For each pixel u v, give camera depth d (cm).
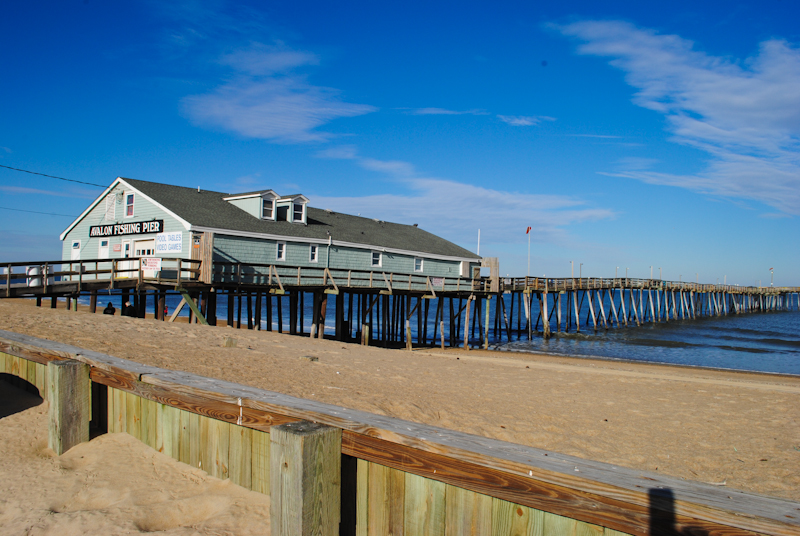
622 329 4850
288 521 310
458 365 1523
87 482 448
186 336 1319
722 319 6731
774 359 3031
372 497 335
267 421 393
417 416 841
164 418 489
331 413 358
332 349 1555
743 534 214
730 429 952
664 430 922
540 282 3828
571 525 261
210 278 2014
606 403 1109
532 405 1031
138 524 382
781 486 676
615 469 270
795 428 970
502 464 280
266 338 1579
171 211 2320
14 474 467
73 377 521
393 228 3722
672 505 230
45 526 383
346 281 2870
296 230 2702
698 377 1744
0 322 1142
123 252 2614
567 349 3228
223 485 427
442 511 305
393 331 3328
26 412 597
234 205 2738
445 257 3509
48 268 1767
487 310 3212
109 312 2033
